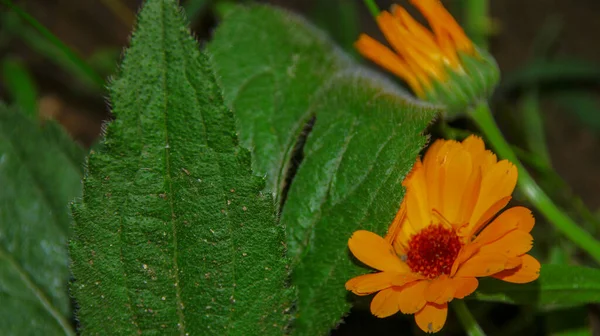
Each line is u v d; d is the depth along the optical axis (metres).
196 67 0.42
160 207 0.42
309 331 0.44
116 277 0.43
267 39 0.49
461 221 0.43
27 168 0.49
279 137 0.47
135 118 0.42
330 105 0.45
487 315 0.51
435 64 0.46
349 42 0.57
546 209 0.47
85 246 0.42
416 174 0.44
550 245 0.52
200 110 0.42
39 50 0.58
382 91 0.45
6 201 0.49
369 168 0.44
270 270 0.43
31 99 0.55
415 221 0.44
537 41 0.59
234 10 0.50
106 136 0.42
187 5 0.54
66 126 0.58
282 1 0.60
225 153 0.42
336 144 0.45
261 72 0.48
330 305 0.44
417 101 0.44
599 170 0.56
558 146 0.57
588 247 0.47
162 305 0.43
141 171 0.42
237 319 0.43
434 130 0.47
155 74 0.42
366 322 0.52
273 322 0.43
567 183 0.56
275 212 0.43
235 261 0.43
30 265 0.48
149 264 0.43
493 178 0.43
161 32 0.42
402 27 0.46
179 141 0.42
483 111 0.46
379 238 0.42
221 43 0.49
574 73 0.56
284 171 0.46
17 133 0.50
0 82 0.58
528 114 0.56
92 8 0.60
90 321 0.43
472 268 0.41
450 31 0.46
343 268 0.44
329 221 0.44
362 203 0.44
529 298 0.44
